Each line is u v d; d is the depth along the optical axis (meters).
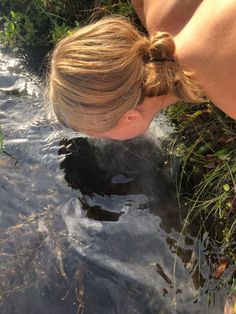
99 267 0.81
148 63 0.58
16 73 1.11
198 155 0.86
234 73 0.59
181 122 0.91
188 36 0.61
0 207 0.89
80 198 0.89
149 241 0.83
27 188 0.91
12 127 1.00
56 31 1.06
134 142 0.94
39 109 1.03
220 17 0.58
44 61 1.11
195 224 0.83
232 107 0.63
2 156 0.95
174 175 0.89
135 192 0.89
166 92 0.60
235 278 0.75
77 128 0.63
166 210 0.86
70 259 0.82
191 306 0.76
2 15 1.21
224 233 0.80
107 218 0.86
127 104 0.59
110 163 0.93
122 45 0.56
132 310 0.77
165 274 0.80
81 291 0.79
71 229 0.85
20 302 0.78
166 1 0.65
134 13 0.99
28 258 0.83
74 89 0.57
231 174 0.79
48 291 0.79
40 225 0.86
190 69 0.61
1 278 0.81
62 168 0.93
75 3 1.10
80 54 0.56
